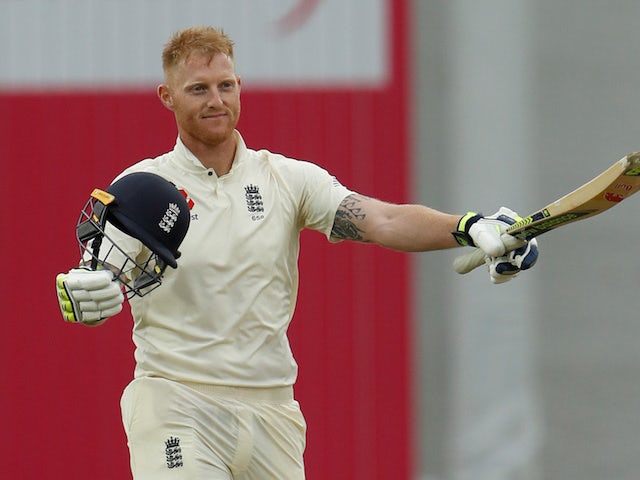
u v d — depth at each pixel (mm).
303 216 15703
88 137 29266
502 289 30859
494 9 30719
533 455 30891
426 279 30219
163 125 29375
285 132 29562
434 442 30250
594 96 31484
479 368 30625
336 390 29844
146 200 13984
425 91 30266
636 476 31656
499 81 30750
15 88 29203
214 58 14938
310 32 29672
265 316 15164
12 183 29141
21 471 29094
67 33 29250
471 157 30609
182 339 15008
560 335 31531
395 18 29891
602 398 31594
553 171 31203
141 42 29359
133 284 14641
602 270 31875
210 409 15031
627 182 12781
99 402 29234
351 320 29906
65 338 29219
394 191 29969
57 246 29219
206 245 14930
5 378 29078
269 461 15430
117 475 29219
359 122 29859
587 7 31469
